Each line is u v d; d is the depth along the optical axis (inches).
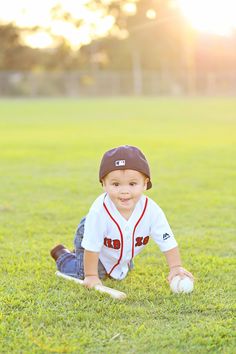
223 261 160.7
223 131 658.2
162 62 2257.6
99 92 1895.9
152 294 131.2
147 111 1125.7
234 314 121.2
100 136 593.3
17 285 138.1
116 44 2197.3
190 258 163.5
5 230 196.2
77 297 129.0
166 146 481.4
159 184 288.5
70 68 2145.7
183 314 120.9
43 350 103.8
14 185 286.5
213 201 246.7
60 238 186.9
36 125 766.5
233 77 2135.8
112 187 130.4
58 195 260.4
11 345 105.5
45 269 152.3
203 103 1456.7
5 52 2068.2
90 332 111.1
